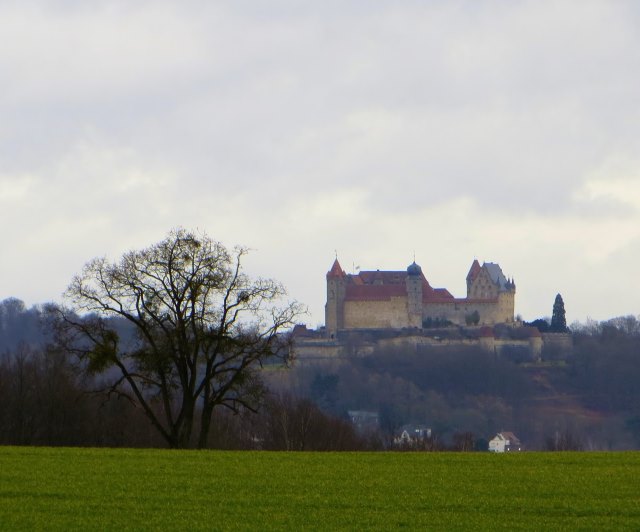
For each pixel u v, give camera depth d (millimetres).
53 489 192500
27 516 173625
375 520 173250
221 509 179500
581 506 182500
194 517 174250
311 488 196000
